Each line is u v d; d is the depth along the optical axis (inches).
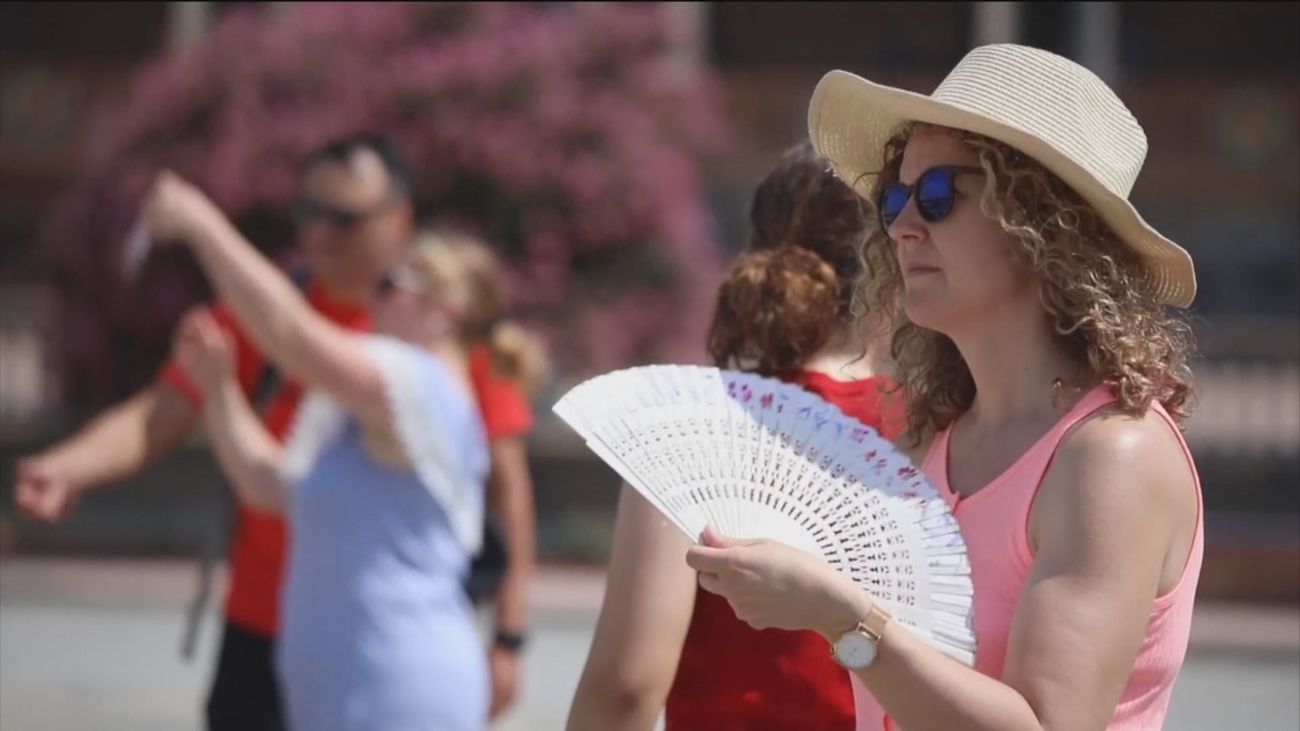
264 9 1110.4
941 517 151.7
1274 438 1119.6
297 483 279.9
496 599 342.3
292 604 277.4
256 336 268.1
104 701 597.6
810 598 142.6
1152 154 1428.4
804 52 1395.2
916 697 141.6
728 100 1391.5
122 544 1022.4
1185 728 583.8
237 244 272.5
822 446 154.9
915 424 177.2
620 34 1039.6
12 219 1461.6
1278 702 642.8
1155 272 160.1
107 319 1026.1
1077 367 156.4
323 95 1014.4
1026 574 150.5
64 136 1460.4
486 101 1021.2
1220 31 1421.0
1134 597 144.3
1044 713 141.6
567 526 1022.4
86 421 1047.0
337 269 330.3
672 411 155.7
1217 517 1053.8
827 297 194.2
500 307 336.5
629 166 1022.4
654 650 176.9
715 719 183.2
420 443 271.0
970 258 156.9
